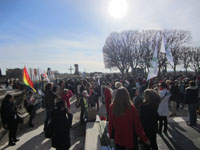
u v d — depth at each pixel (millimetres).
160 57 34531
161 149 4285
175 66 39438
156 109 3307
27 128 6648
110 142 4082
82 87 9992
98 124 5961
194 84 6078
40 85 11336
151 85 7234
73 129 6426
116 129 2709
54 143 3572
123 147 2639
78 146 4875
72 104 11867
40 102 10984
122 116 2639
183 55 41625
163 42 6879
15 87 12773
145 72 40188
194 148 4328
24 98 7707
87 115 6648
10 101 4992
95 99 8852
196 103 6086
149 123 3223
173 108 7867
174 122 6648
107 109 6570
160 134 5328
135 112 2674
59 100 3746
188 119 7020
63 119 3596
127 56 42312
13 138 5191
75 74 50125
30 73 10359
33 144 5059
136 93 5453
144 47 39281
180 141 4777
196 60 45719
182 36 36531
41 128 6625
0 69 9656
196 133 5383
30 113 6848
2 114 4781
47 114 5883
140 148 4031
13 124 4973
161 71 38031
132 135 2654
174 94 7742
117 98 2713
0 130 5062
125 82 13945
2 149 4742
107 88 6723
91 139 4457
